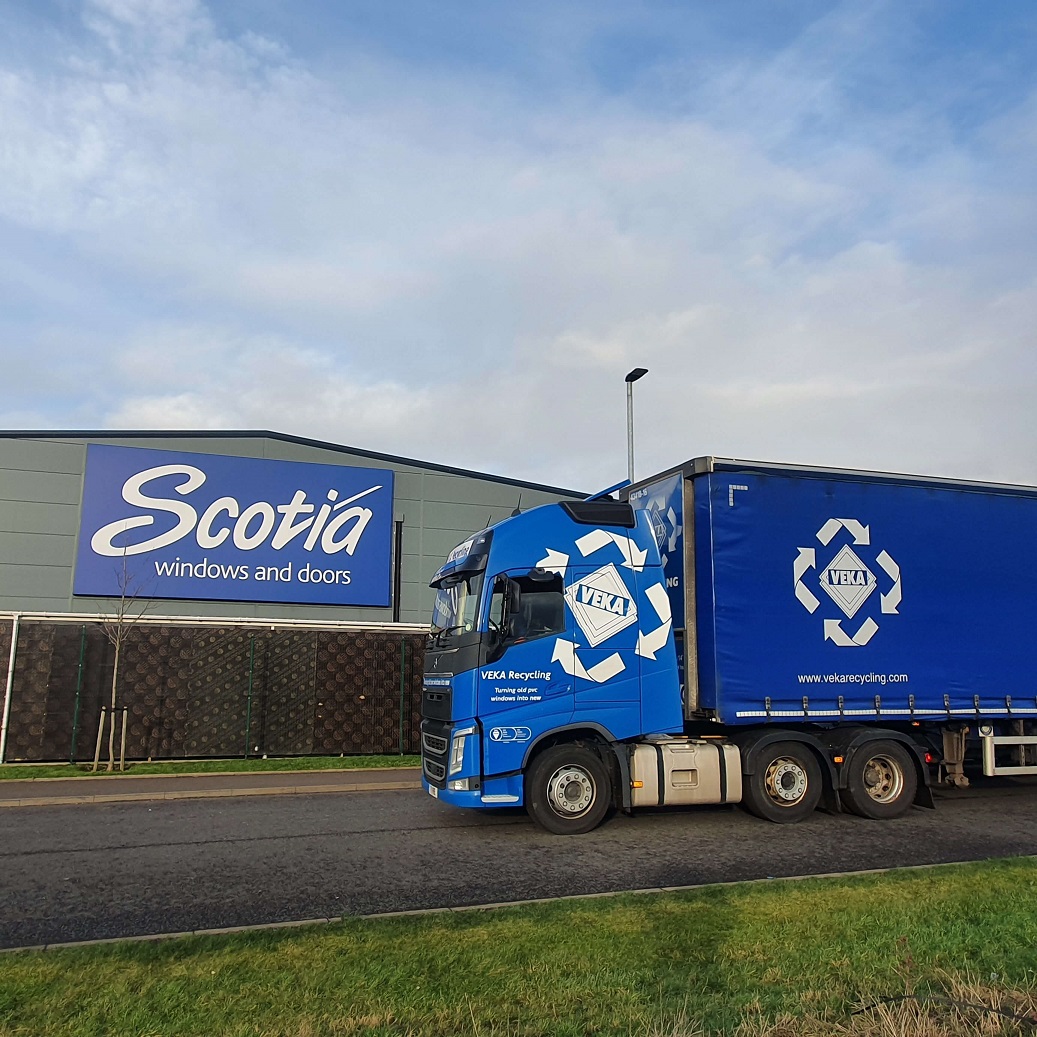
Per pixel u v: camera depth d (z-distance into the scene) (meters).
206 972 4.96
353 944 5.46
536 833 10.02
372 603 25.05
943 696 11.43
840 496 11.36
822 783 10.95
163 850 9.18
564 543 10.47
